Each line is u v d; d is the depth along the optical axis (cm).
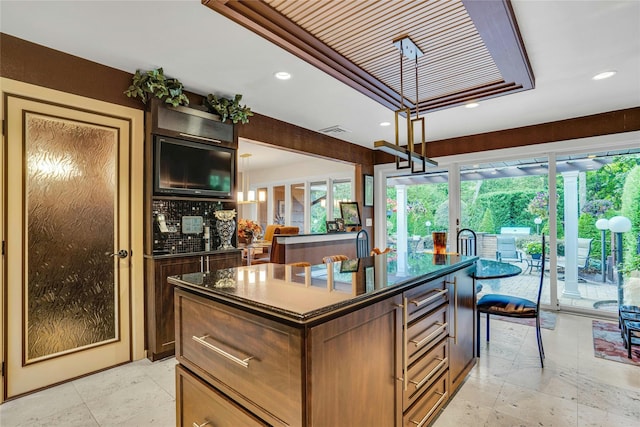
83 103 251
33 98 229
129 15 197
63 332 243
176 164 292
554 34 216
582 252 409
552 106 360
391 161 578
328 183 721
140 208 280
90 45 232
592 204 403
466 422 194
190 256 298
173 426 192
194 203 322
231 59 253
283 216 835
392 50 233
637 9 190
